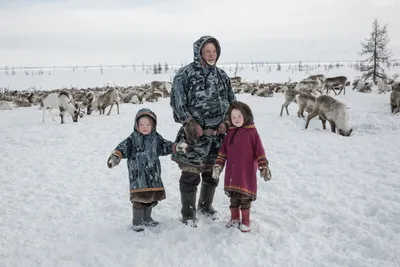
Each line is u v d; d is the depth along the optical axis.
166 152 3.69
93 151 8.07
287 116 13.37
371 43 36.47
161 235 3.49
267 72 101.31
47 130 11.36
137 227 3.61
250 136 3.54
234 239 3.33
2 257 3.18
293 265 2.90
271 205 4.32
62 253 3.23
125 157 3.60
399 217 3.73
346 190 4.79
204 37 3.57
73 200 4.71
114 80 91.56
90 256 3.15
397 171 5.58
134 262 3.00
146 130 3.54
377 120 11.51
